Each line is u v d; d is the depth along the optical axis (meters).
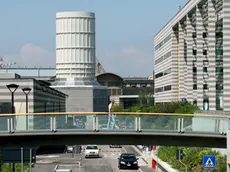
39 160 80.62
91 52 177.50
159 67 176.88
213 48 101.56
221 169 51.12
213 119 39.41
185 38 138.75
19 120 38.94
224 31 93.38
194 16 120.50
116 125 39.41
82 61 176.12
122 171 69.94
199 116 39.41
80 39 176.38
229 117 38.53
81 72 175.88
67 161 80.25
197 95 111.38
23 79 79.25
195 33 122.38
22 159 38.19
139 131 39.38
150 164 76.25
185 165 55.78
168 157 70.31
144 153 89.38
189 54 122.00
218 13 100.88
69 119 39.22
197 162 58.53
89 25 177.25
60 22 177.00
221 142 40.28
